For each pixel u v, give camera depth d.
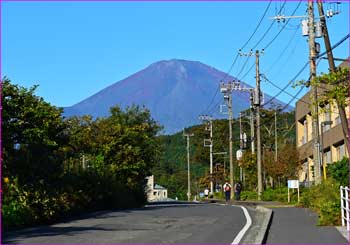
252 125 59.88
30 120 24.59
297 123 63.53
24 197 19.83
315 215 23.27
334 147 48.44
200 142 92.38
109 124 39.72
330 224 18.42
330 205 18.59
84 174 28.03
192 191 110.31
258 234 15.55
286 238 15.29
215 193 77.25
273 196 44.94
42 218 20.41
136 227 18.98
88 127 38.72
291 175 52.25
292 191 40.03
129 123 44.66
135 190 38.69
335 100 17.69
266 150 61.62
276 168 52.28
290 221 20.70
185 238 15.48
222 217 23.89
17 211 18.97
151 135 45.12
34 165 21.05
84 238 15.48
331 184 22.98
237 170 77.12
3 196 19.19
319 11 24.70
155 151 43.19
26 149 21.25
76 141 35.62
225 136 89.50
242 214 25.94
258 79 47.75
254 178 59.50
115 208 32.31
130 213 27.06
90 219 22.91
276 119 75.19
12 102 23.97
